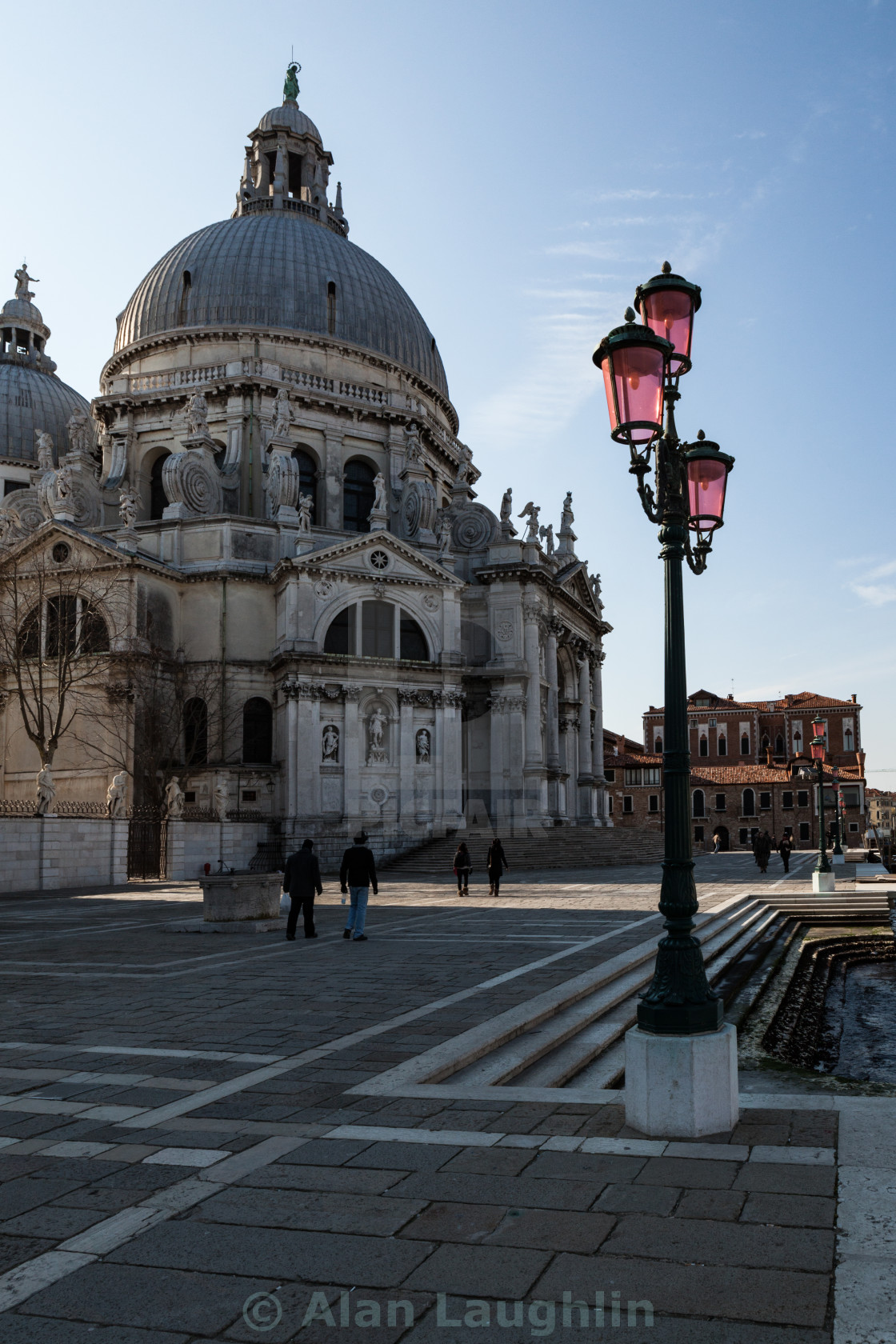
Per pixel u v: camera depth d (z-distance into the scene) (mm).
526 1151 7148
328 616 51625
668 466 8930
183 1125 7895
